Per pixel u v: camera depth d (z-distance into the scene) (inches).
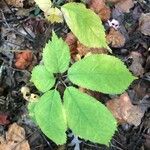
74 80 8.5
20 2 14.1
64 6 9.5
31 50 13.2
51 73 9.1
